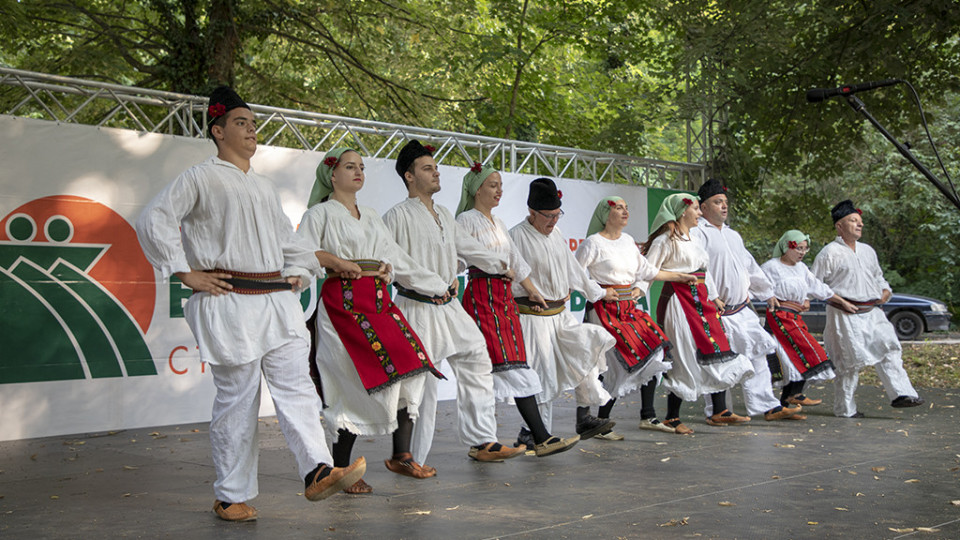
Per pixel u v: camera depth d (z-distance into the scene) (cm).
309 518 371
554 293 561
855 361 711
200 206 363
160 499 417
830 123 1076
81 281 655
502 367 514
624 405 823
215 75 1045
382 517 372
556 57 1386
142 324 679
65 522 368
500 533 342
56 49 1135
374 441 596
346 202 437
